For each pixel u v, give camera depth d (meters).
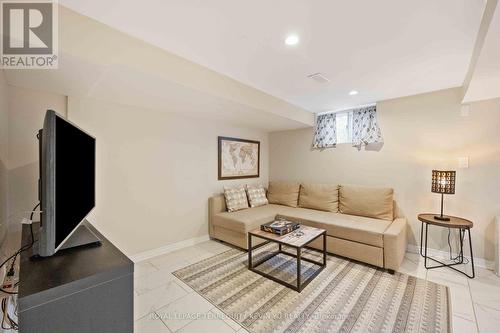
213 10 1.38
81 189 1.37
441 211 2.66
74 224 1.23
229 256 2.92
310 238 2.36
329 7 1.35
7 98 1.79
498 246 2.39
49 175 0.95
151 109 2.86
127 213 2.67
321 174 4.06
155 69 1.78
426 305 1.90
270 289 2.15
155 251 2.93
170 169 3.09
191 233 3.35
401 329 1.63
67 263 1.00
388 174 3.31
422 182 3.03
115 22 1.50
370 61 2.07
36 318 0.78
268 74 2.37
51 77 1.74
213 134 3.67
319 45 1.79
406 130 3.14
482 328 1.64
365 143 3.51
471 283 2.24
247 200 3.97
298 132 4.38
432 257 2.90
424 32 1.61
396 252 2.41
